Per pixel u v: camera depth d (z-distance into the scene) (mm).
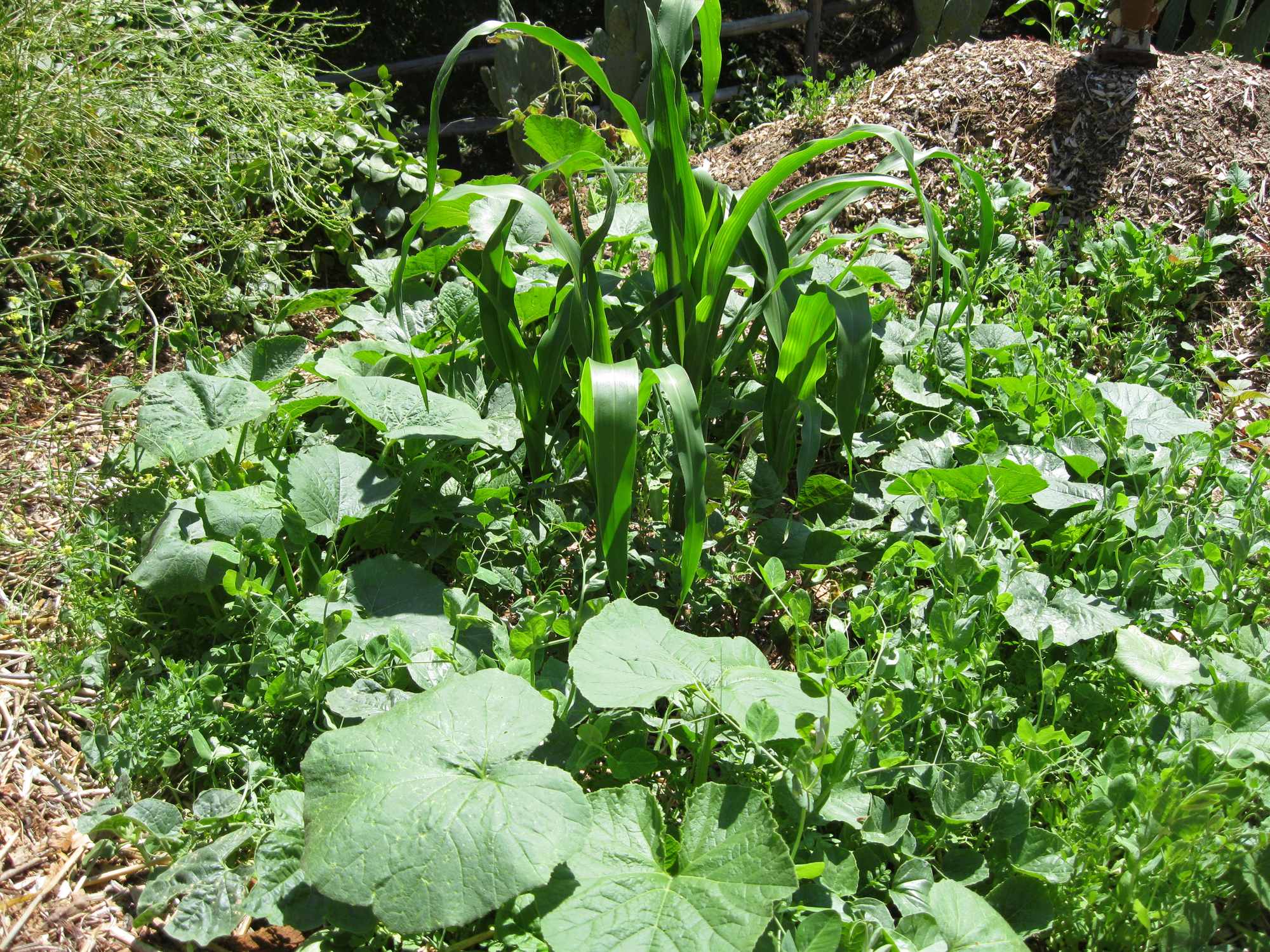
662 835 1556
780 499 2566
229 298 3254
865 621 1907
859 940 1470
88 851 1798
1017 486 2230
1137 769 1750
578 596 2283
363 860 1424
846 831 1711
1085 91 4082
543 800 1486
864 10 8641
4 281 3049
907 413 2768
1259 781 1690
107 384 2889
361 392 2305
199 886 1592
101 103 3127
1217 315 3451
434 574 2264
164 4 3689
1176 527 2174
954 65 4375
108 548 2268
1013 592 2066
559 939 1381
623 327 2459
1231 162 3873
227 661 2066
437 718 1618
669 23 2344
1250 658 2004
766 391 2580
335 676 1957
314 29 4000
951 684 1915
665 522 2406
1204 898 1628
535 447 2455
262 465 2426
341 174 3771
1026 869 1609
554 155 2916
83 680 2092
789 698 1690
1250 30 5988
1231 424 2918
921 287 3338
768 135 4707
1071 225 3820
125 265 3076
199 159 3352
